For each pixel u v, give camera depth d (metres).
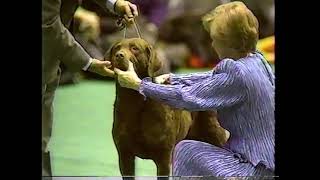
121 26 6.89
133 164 6.84
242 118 6.34
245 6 6.51
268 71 6.35
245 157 6.34
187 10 9.13
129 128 6.77
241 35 6.44
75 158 6.88
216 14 6.61
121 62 6.61
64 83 7.10
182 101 6.36
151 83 6.49
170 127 6.72
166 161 6.77
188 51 8.95
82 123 8.09
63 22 6.65
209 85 6.32
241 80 6.25
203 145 6.53
